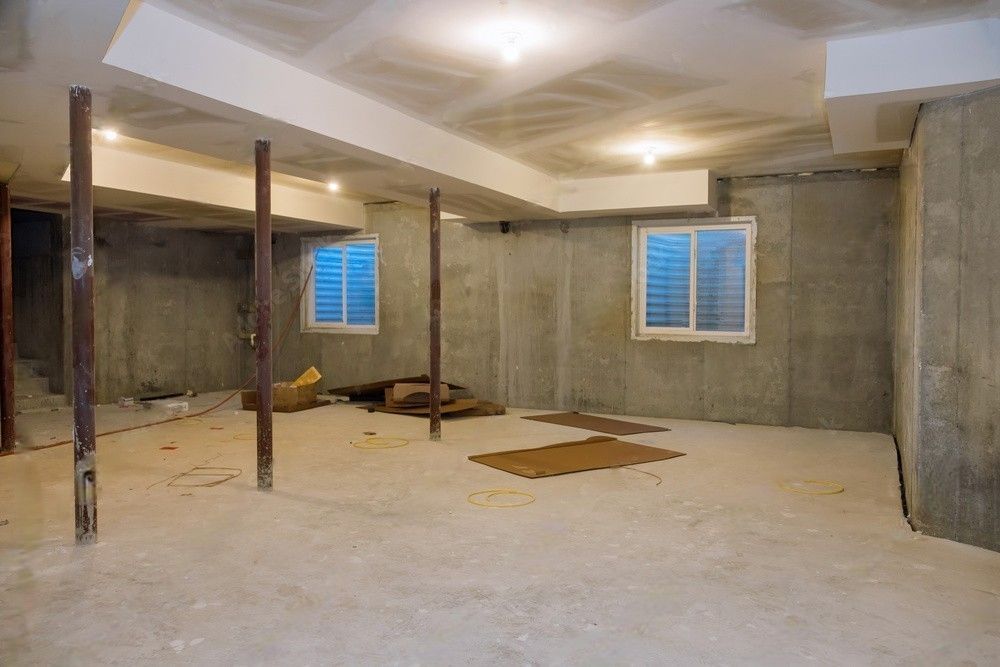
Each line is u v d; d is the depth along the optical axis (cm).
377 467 516
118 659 231
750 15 338
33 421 714
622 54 389
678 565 320
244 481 471
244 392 822
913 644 246
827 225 697
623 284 793
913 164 441
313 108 428
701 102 475
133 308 899
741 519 392
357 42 376
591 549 341
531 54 390
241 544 345
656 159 650
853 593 290
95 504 349
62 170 546
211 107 381
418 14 339
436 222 623
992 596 287
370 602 277
